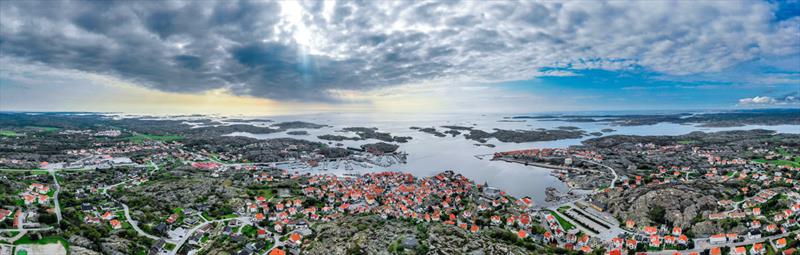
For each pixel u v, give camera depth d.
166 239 150.25
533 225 173.38
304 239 152.50
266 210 189.75
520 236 158.00
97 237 135.50
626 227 169.88
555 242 155.75
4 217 139.12
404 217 183.75
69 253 121.94
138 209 174.88
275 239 154.38
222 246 144.62
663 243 149.12
